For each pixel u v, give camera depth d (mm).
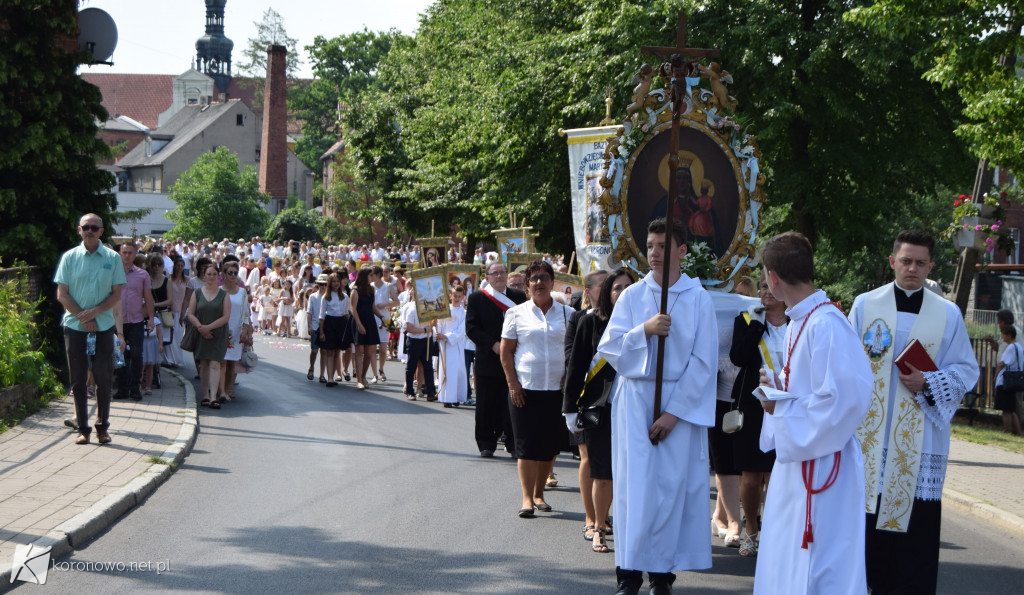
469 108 32562
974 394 17031
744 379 7234
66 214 14883
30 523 6965
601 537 7148
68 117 15227
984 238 14938
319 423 12953
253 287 33875
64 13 14641
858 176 22016
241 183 79938
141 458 9500
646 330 5781
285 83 87812
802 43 19969
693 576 6715
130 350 13180
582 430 7168
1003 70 12172
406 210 44281
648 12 20234
